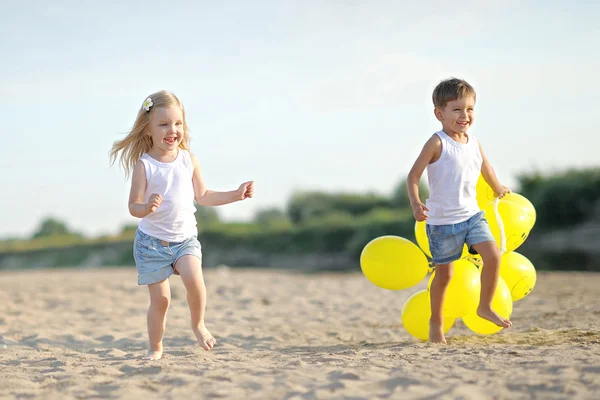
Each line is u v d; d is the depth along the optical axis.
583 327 6.04
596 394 3.20
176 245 4.83
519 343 5.24
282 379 3.79
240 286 12.52
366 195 37.31
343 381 3.64
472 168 5.17
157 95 4.97
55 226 46.28
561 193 26.34
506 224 5.48
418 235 5.77
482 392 3.30
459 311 5.37
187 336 6.75
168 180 4.82
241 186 5.01
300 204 37.97
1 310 8.95
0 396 3.68
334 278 15.18
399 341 5.98
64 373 4.30
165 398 3.48
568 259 19.69
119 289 12.16
